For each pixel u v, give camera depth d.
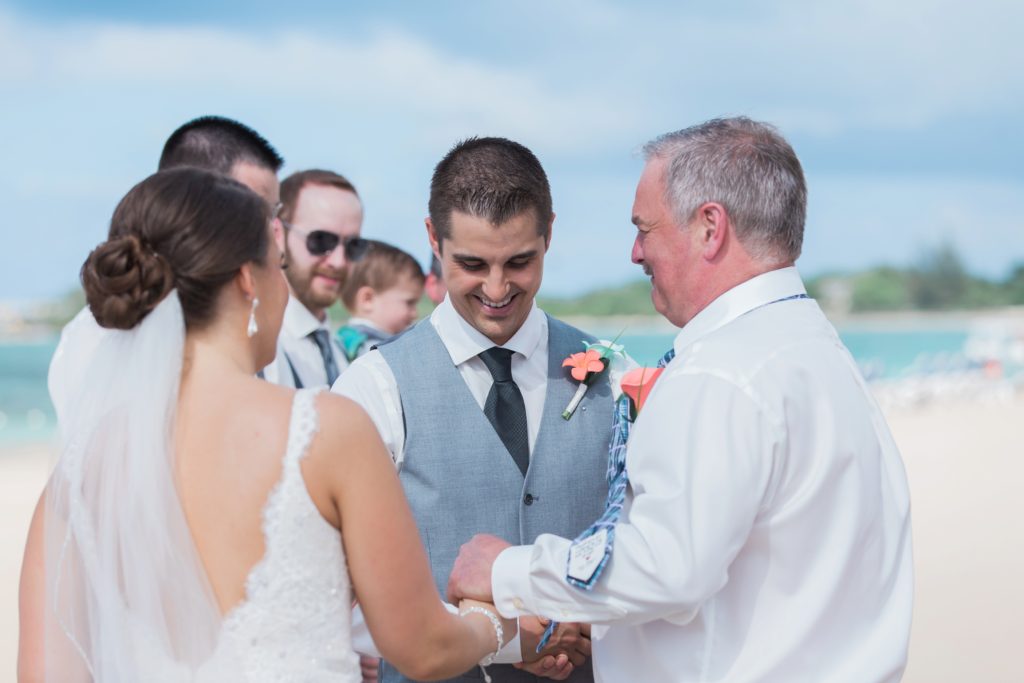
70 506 1.71
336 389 2.55
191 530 1.67
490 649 2.02
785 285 2.01
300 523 1.66
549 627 2.21
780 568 1.87
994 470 11.29
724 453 1.80
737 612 1.89
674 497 1.80
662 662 1.93
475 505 2.44
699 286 2.04
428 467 2.44
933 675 5.17
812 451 1.86
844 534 1.87
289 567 1.65
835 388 1.91
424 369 2.51
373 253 4.65
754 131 2.03
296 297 3.88
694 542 1.77
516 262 2.38
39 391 38.25
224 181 1.80
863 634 1.90
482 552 2.11
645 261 2.11
